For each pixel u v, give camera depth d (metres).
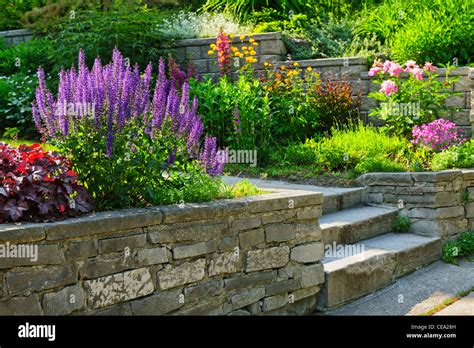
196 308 3.97
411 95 8.30
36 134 8.95
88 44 9.58
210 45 10.02
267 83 8.98
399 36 9.75
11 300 3.09
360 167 7.25
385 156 7.51
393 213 6.60
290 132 8.80
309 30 11.12
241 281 4.24
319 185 7.15
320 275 4.77
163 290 3.79
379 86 9.17
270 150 8.22
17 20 12.62
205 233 4.01
